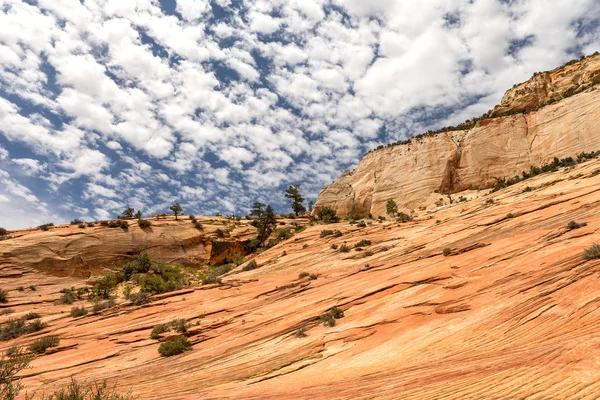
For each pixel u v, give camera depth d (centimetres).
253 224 8700
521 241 1977
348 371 1084
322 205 9400
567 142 6325
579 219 2102
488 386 671
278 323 1867
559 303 1077
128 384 1360
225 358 1535
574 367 644
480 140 7562
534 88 9044
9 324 2623
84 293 5441
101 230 7081
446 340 1127
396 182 8312
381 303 1733
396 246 3334
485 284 1473
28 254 6044
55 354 1884
